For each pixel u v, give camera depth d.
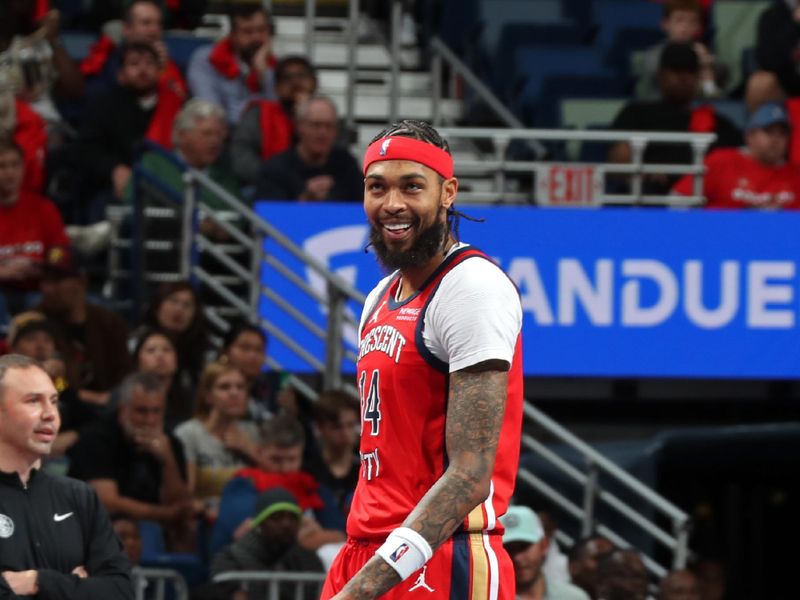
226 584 20.42
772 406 30.44
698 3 35.62
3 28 34.22
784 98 32.97
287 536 20.72
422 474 10.40
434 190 10.33
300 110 28.84
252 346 24.97
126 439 21.73
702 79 35.88
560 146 33.91
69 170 31.89
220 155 30.12
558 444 29.38
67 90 33.16
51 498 14.67
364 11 40.94
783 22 34.34
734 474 33.03
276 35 38.44
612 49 36.47
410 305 10.47
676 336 27.67
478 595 10.36
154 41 32.84
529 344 27.55
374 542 10.49
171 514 21.70
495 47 37.53
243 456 23.52
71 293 25.28
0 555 14.21
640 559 20.95
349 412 23.97
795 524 34.62
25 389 14.52
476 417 10.05
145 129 31.55
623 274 27.59
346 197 29.17
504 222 27.55
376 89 38.12
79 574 14.59
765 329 27.72
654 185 29.97
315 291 26.61
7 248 28.05
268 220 27.84
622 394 28.59
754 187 29.52
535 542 19.72
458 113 37.38
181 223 27.84
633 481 24.50
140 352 24.06
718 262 27.69
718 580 29.42
